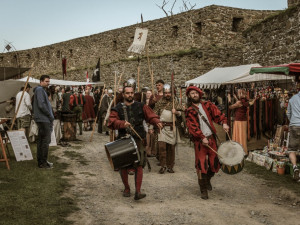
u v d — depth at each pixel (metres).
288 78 10.10
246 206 4.71
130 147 4.70
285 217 4.29
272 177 6.40
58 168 6.77
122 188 5.63
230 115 9.82
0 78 11.09
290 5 12.16
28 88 9.51
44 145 6.64
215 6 17.44
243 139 8.52
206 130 5.03
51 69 31.14
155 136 7.31
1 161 6.50
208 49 16.77
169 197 5.13
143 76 19.86
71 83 17.16
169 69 18.08
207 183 5.47
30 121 9.59
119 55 23.83
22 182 5.50
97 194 5.23
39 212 4.20
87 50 26.89
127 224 4.00
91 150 9.06
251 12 18.17
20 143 6.83
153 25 20.44
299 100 6.05
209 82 11.14
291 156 6.08
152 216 4.27
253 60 14.78
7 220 3.87
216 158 5.00
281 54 12.63
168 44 19.59
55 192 5.10
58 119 9.90
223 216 4.29
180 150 9.41
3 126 7.87
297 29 11.59
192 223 4.05
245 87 11.79
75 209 4.45
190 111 5.05
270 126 9.05
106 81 22.89
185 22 18.58
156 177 6.41
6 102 11.38
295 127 6.01
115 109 4.95
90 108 13.83
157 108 6.82
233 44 17.89
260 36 14.16
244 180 6.22
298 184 5.89
